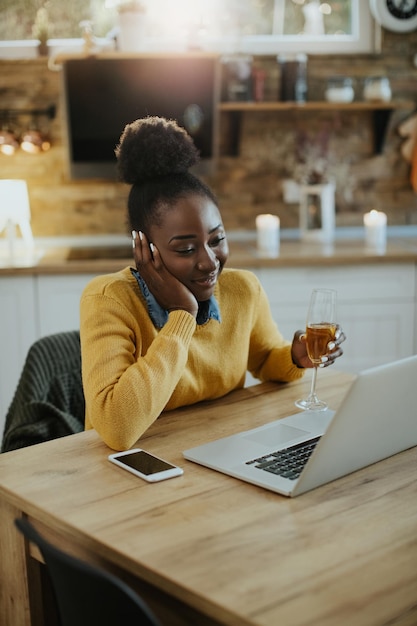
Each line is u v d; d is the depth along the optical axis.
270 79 3.93
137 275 1.64
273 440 1.44
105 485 1.27
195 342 1.67
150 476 1.28
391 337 3.56
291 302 3.47
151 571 1.01
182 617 1.05
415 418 1.39
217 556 1.04
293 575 0.99
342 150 4.05
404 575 0.99
